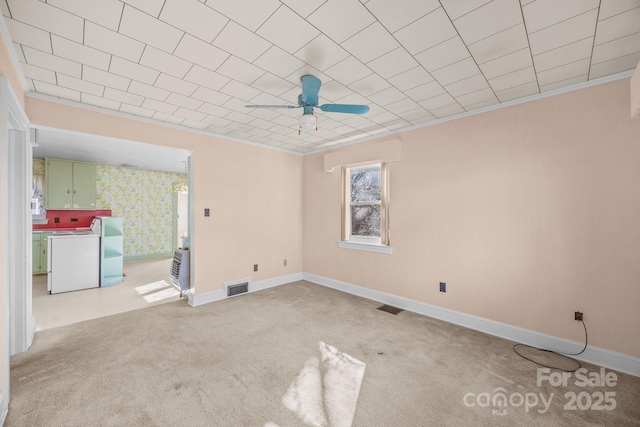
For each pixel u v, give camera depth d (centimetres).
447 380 203
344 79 228
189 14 155
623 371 214
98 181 620
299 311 339
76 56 196
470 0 143
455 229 306
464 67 209
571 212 238
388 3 146
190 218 385
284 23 162
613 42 178
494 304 279
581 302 233
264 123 335
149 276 516
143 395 183
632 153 212
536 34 171
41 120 254
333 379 203
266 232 440
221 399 180
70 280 418
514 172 267
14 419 160
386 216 372
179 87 242
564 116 241
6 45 175
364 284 398
